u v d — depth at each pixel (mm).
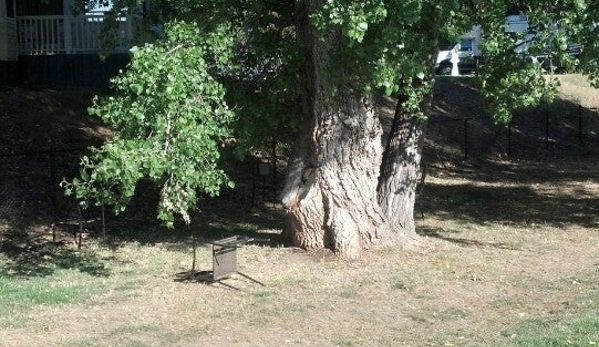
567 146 24047
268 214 13672
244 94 10031
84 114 16172
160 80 7590
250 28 10172
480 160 21250
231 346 6875
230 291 8602
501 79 10094
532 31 9477
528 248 11062
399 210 10633
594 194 16641
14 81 18438
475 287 8867
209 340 7020
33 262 10070
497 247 11070
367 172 10109
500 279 9211
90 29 18812
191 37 8445
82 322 7496
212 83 8242
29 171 13320
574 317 7648
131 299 8273
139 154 7371
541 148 23422
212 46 8789
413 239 10727
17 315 7699
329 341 7039
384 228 10391
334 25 8102
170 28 8461
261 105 10070
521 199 15867
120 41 17703
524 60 9984
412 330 7375
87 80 18625
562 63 9070
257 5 9836
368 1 7602
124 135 7734
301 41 9805
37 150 14141
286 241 10727
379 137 10141
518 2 9945
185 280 9062
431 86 10180
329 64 9203
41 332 7188
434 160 20234
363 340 7066
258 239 11000
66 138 14961
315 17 8062
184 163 7727
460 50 28594
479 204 15164
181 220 12789
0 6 17891
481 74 10250
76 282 9047
